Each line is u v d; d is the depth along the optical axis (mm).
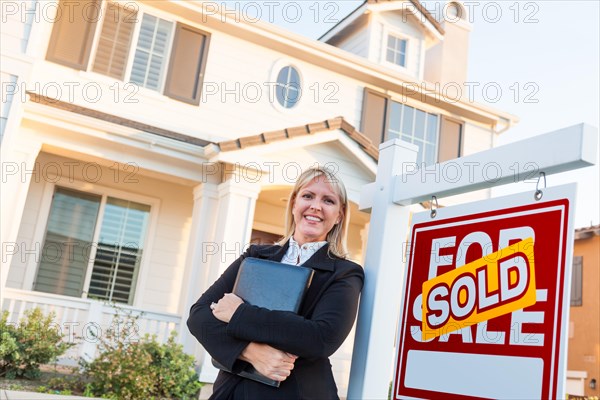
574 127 1576
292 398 1707
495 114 11633
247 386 1754
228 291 2031
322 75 10180
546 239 1620
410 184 2121
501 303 1703
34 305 6723
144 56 8711
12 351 5688
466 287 1834
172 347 6426
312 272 1842
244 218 7211
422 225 2076
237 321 1729
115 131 7246
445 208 1991
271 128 9500
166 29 8945
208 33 9188
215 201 7746
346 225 2113
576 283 14414
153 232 8656
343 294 1820
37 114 6934
